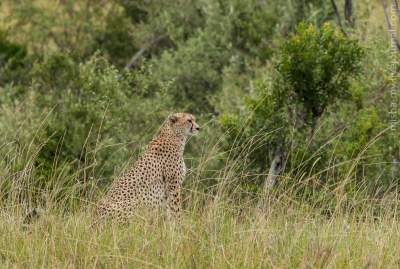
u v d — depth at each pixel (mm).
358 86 30469
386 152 27031
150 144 22312
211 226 16828
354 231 17703
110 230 17594
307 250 16031
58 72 38781
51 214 17688
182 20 51562
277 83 29109
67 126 32656
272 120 27312
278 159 26234
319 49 29109
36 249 16375
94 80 37031
